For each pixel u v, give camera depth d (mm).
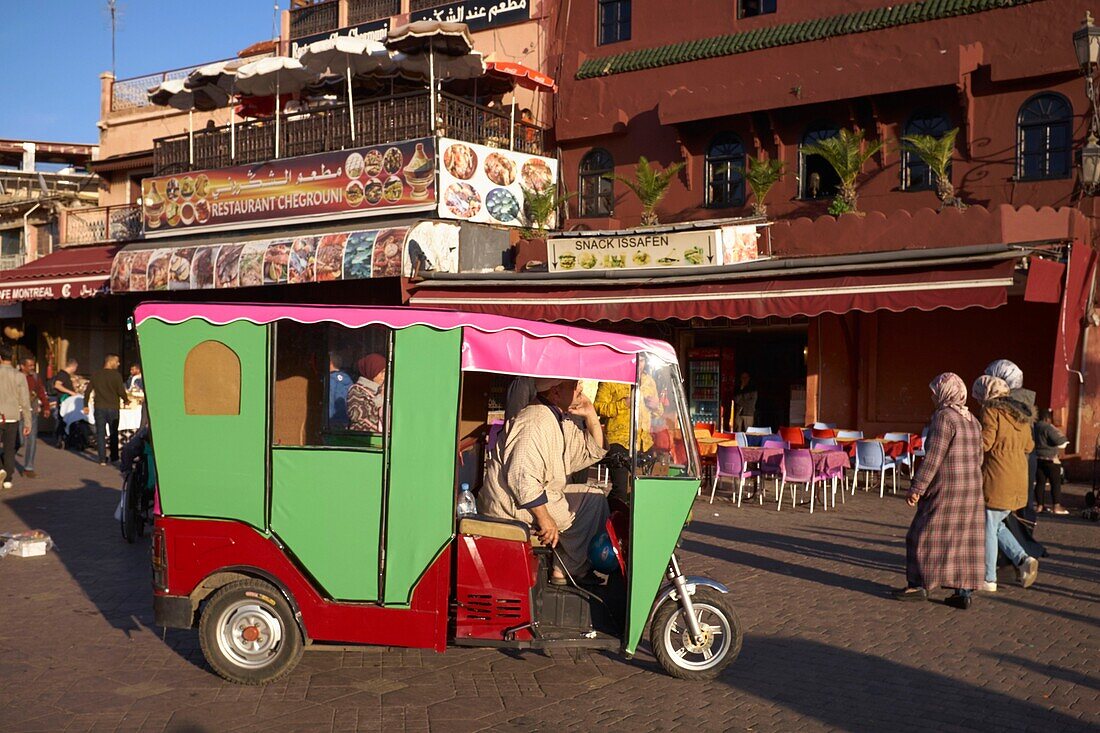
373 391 6180
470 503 6590
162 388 6211
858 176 18000
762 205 18266
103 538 11141
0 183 34094
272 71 20609
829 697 6047
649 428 6293
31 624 7523
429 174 19391
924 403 17516
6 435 15242
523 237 19984
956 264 13430
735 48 19312
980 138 16938
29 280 25625
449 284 18062
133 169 28969
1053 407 13930
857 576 9516
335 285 23500
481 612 6164
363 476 6059
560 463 6371
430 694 6004
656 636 6375
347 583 6074
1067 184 16156
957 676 6473
